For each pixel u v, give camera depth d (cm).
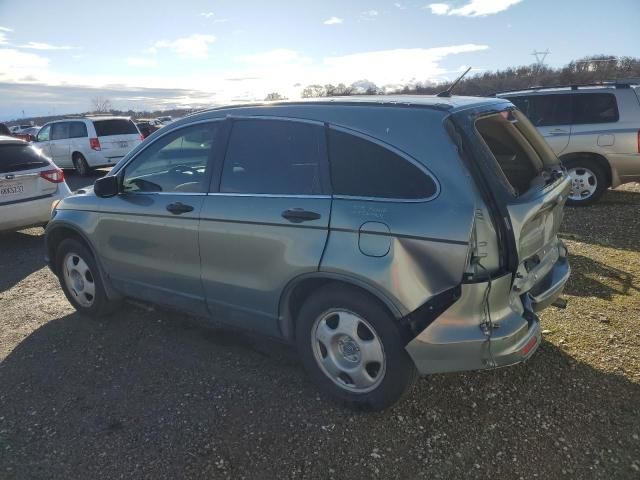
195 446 283
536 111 848
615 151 792
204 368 363
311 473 260
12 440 293
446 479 253
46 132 1625
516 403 309
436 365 270
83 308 455
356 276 276
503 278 262
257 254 318
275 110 327
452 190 259
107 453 280
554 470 256
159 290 387
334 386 311
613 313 421
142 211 379
